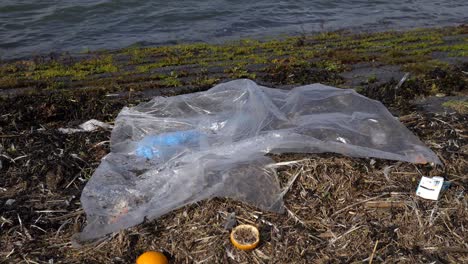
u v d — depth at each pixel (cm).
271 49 332
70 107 210
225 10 462
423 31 384
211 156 153
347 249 135
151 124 177
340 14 468
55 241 138
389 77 260
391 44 339
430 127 186
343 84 249
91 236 137
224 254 133
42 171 164
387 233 138
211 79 260
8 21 414
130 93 240
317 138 162
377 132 168
